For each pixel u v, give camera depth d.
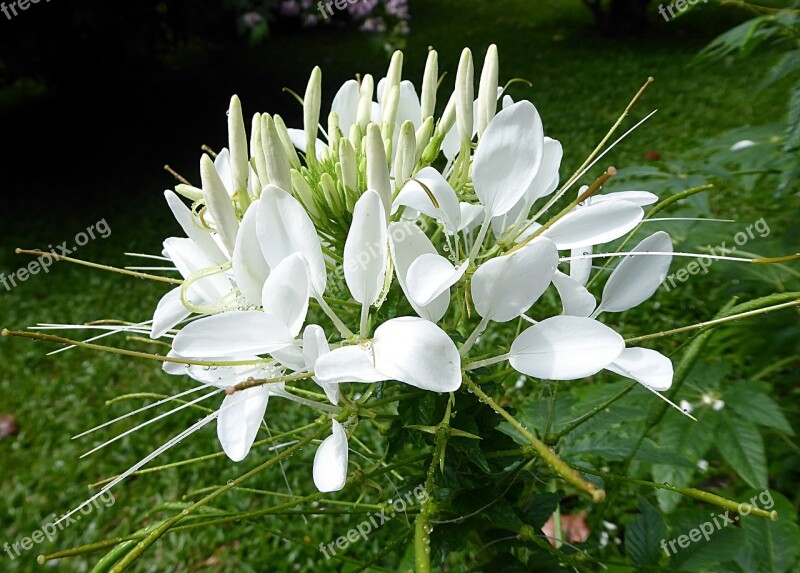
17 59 0.79
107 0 0.78
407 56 1.13
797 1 0.25
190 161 0.81
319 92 0.17
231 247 0.14
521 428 0.11
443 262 0.12
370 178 0.13
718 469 0.33
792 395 0.29
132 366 0.50
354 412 0.14
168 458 0.42
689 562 0.17
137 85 0.95
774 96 0.81
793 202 0.52
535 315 0.45
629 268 0.14
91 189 0.76
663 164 0.29
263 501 0.38
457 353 0.11
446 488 0.15
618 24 1.17
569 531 0.31
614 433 0.19
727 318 0.13
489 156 0.14
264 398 0.13
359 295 0.13
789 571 0.18
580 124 0.81
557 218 0.14
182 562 0.36
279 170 0.14
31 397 0.47
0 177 0.80
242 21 0.84
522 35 1.23
